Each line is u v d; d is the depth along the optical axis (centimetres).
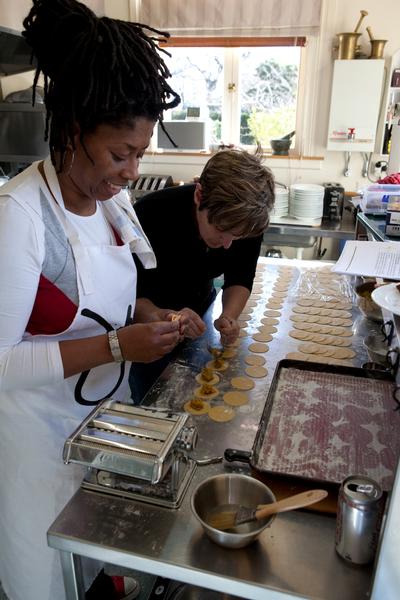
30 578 104
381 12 284
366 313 155
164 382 121
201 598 117
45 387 97
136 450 79
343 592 66
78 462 80
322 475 85
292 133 323
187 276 145
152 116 78
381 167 305
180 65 335
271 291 183
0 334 80
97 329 99
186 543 74
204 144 326
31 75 311
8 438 98
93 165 79
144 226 135
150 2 311
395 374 118
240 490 80
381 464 88
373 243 138
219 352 132
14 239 78
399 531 57
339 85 292
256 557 71
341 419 100
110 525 77
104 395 108
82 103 71
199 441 98
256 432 99
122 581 127
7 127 262
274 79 327
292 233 286
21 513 101
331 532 75
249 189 108
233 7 300
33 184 85
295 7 292
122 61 71
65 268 89
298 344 142
